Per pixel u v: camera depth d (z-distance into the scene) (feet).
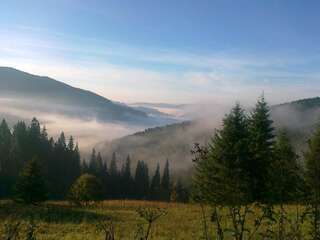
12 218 26.45
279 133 128.77
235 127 119.65
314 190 23.30
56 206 169.68
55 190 358.23
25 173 181.98
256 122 130.62
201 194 22.88
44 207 155.53
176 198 302.04
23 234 40.34
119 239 72.18
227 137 117.80
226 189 22.08
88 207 164.55
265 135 127.65
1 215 115.44
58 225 101.71
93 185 179.22
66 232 91.61
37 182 181.47
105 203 181.88
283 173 24.21
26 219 103.76
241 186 22.24
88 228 96.89
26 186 179.11
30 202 179.22
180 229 86.58
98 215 121.70
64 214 124.98
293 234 24.67
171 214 111.86
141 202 183.42
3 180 329.93
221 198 22.15
